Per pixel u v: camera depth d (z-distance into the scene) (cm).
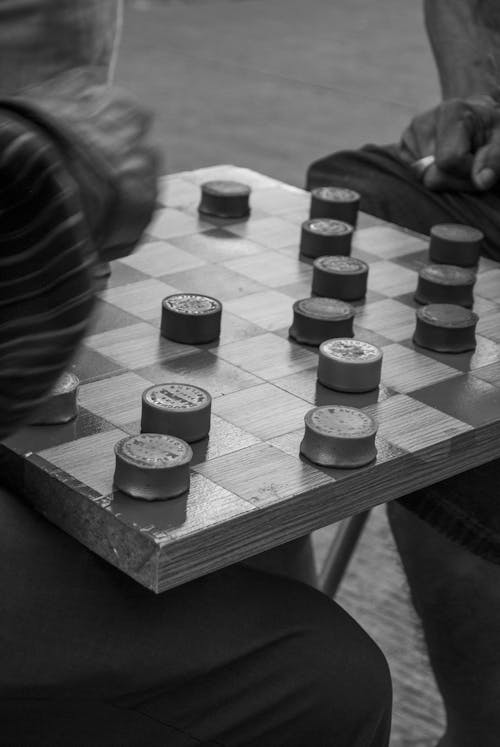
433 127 168
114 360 118
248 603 102
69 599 97
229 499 94
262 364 120
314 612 104
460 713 153
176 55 538
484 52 172
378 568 206
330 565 171
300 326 124
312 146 417
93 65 83
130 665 97
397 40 602
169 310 123
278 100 473
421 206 166
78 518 94
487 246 160
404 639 188
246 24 617
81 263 73
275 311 132
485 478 129
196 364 119
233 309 132
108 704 99
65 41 79
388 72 532
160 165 82
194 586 102
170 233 153
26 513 100
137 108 81
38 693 97
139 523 90
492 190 163
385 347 125
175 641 98
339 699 102
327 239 146
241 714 101
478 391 116
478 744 151
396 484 103
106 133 77
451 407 113
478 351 126
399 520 152
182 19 616
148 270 141
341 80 512
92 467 97
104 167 76
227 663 99
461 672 150
